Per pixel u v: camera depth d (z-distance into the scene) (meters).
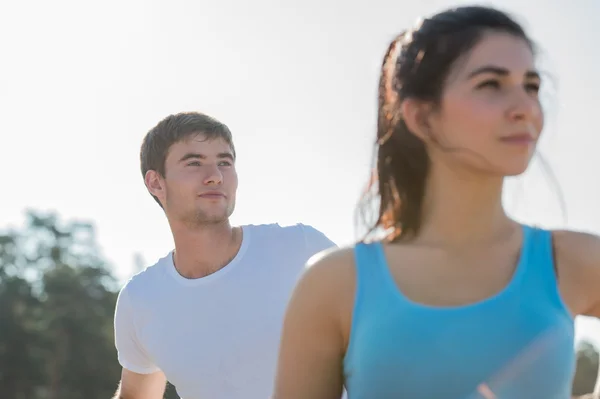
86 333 93.94
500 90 2.26
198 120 5.74
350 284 2.33
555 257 2.26
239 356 5.53
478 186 2.28
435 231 2.33
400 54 2.43
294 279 5.61
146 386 6.04
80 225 101.38
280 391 2.46
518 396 2.14
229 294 5.52
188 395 5.69
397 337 2.21
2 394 91.88
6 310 93.69
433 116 2.32
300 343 2.41
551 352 2.16
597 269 2.25
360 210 2.55
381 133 2.51
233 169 5.79
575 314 2.27
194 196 5.57
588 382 53.78
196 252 5.57
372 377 2.24
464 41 2.28
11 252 98.75
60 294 94.38
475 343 2.16
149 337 5.70
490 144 2.23
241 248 5.60
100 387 94.25
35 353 93.00
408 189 2.39
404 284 2.27
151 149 5.90
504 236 2.29
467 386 2.15
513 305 2.18
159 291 5.63
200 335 5.55
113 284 98.56
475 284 2.23
